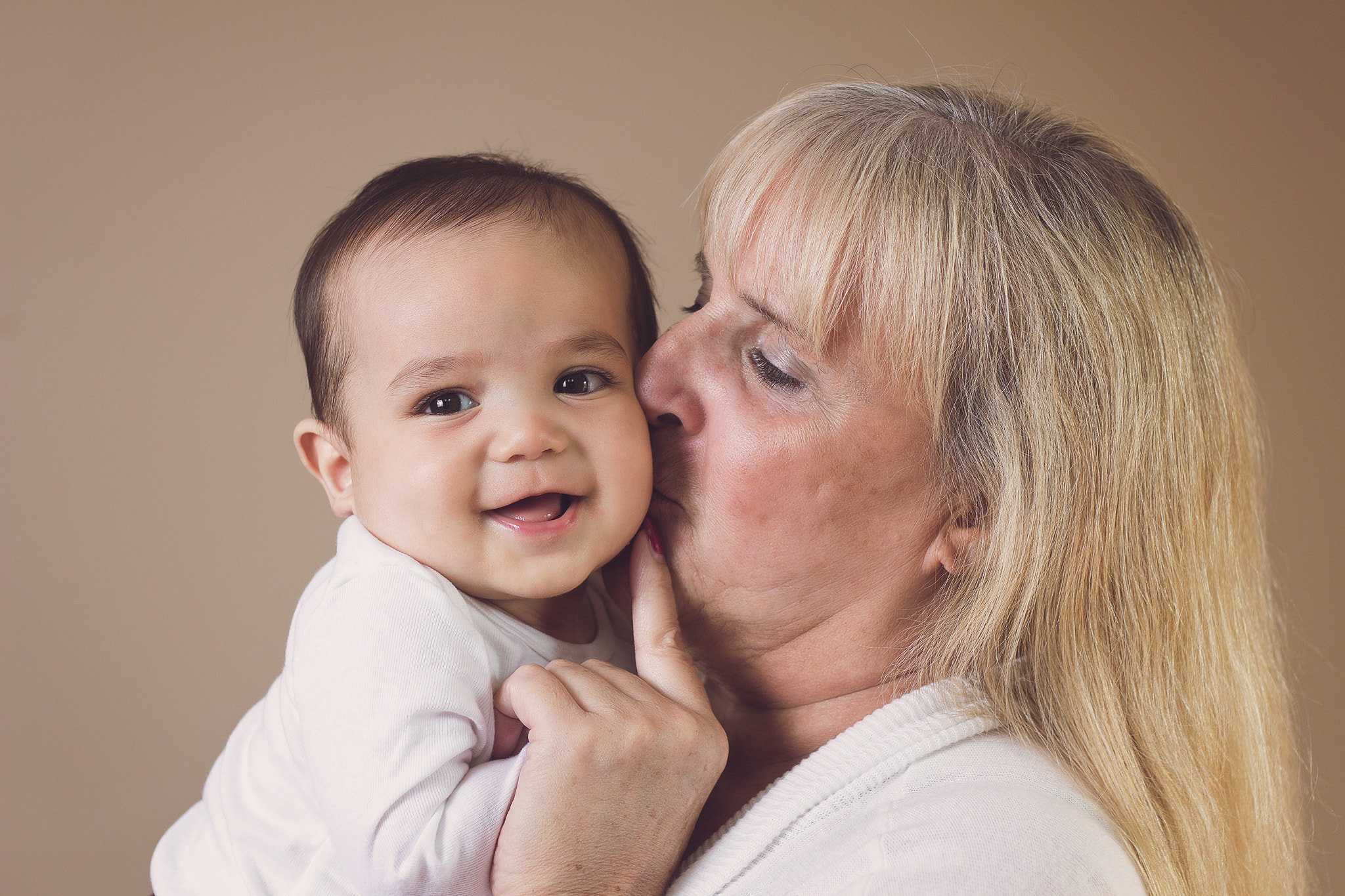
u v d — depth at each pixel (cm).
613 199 245
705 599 91
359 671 80
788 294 83
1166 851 81
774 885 75
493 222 90
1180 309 89
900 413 83
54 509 242
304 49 240
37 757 241
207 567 245
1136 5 245
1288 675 223
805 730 93
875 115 89
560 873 76
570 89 246
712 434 88
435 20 243
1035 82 242
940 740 80
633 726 78
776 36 247
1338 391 244
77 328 241
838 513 85
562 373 89
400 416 87
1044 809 73
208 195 240
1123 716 86
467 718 81
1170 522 89
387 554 87
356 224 93
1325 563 243
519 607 93
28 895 239
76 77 237
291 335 243
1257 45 245
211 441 244
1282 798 103
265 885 87
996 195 84
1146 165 96
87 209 239
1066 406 84
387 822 77
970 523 88
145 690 244
